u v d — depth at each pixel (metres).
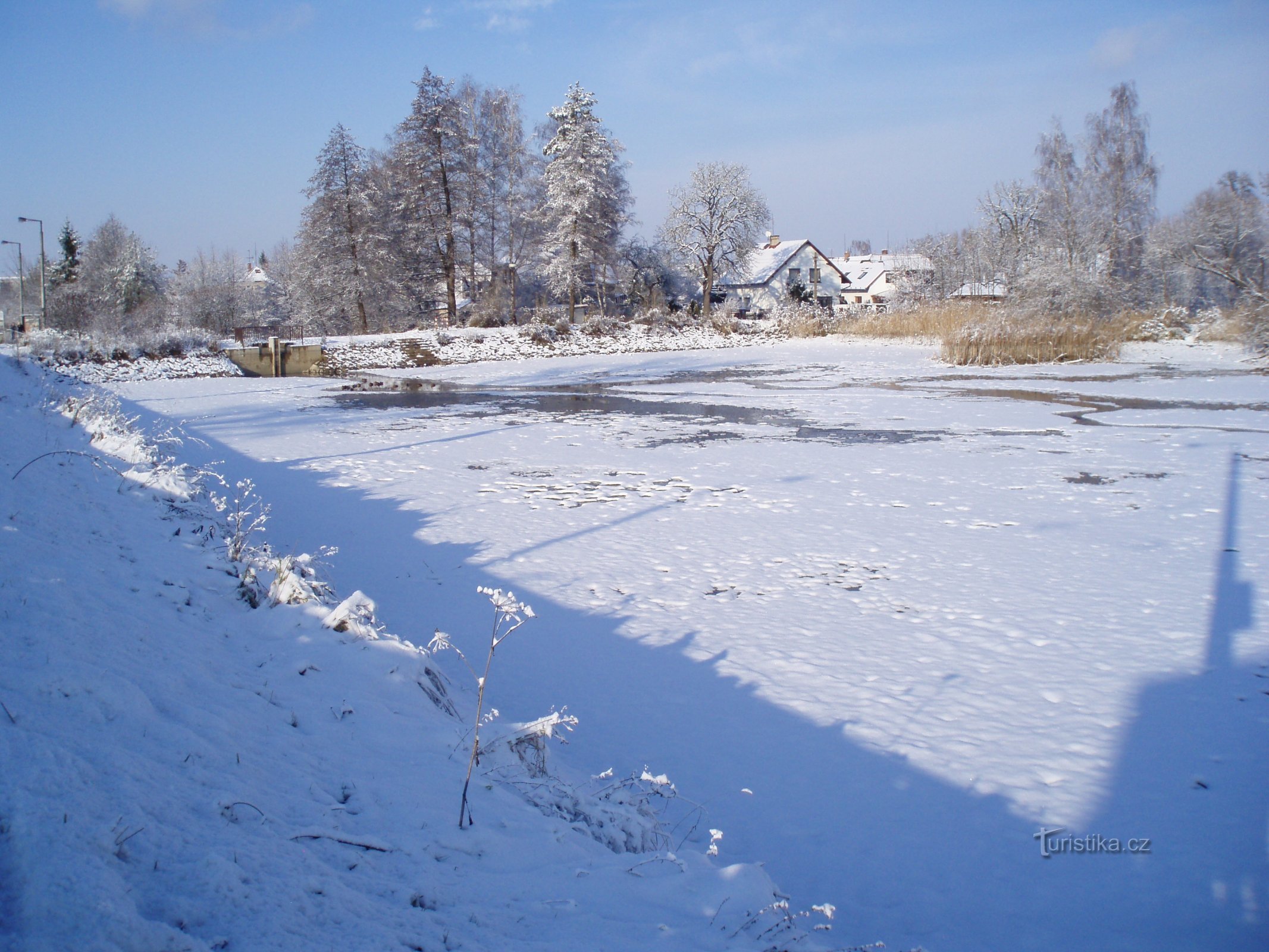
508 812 3.51
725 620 7.25
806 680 6.06
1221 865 3.92
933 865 3.97
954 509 11.05
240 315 58.66
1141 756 4.93
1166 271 55.41
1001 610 7.39
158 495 7.80
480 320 50.00
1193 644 6.56
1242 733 5.18
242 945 2.13
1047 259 40.78
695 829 4.25
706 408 22.94
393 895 2.61
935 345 42.75
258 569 5.86
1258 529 9.77
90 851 2.26
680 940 2.68
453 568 8.65
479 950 2.41
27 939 1.88
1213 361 32.88
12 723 2.77
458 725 4.38
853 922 3.52
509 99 54.75
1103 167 53.19
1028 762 4.89
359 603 5.17
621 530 10.15
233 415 22.08
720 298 74.00
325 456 15.47
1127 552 9.05
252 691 3.94
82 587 4.32
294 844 2.72
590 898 2.93
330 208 48.62
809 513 10.93
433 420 20.84
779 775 4.81
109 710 3.09
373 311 54.56
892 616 7.30
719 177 57.62
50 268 69.44
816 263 75.12
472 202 52.31
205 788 2.86
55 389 14.64
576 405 24.02
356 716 4.07
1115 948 3.38
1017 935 3.46
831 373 32.69
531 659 6.46
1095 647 6.54
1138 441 15.83
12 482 6.10
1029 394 24.00
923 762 4.91
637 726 5.42
